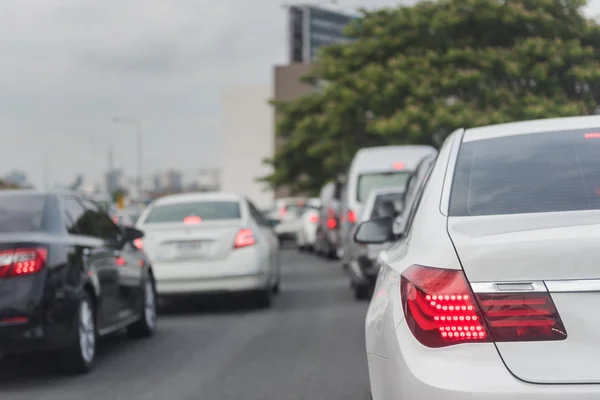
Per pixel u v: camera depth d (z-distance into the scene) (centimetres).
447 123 4509
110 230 1263
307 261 3328
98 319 1111
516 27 4738
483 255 448
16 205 1075
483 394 430
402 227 1042
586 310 433
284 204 4756
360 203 2138
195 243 1644
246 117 13062
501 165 562
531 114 4362
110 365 1124
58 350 1035
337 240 3181
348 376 1000
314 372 1030
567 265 436
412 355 458
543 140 588
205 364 1109
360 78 5016
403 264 504
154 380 1013
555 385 428
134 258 1315
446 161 583
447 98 4781
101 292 1120
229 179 13100
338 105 5147
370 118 5200
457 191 541
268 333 1370
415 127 4572
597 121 612
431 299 454
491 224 483
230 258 1638
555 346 433
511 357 436
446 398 435
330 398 892
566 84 4600
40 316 971
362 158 2245
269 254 1734
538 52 4481
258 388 948
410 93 4809
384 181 2170
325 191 3550
